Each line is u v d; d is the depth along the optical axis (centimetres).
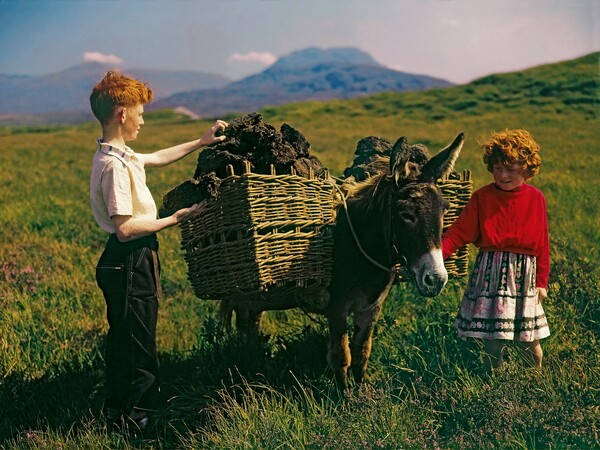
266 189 375
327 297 432
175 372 482
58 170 1817
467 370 442
